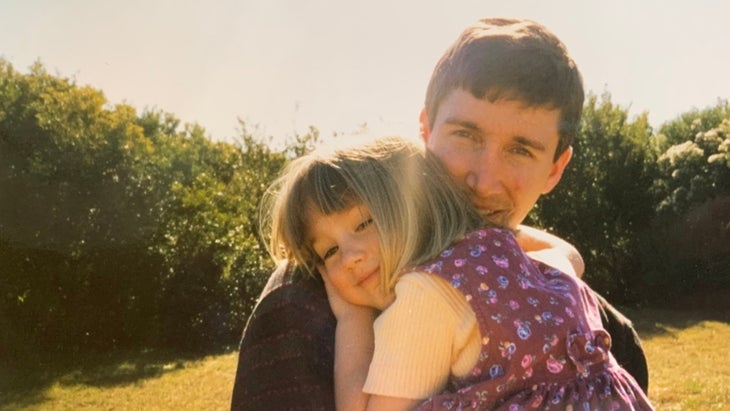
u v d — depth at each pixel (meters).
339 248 1.57
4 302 14.60
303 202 1.60
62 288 15.12
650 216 19.19
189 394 11.32
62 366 13.62
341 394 1.47
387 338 1.48
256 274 16.19
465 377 1.47
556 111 1.63
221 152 21.86
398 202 1.56
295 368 1.44
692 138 21.62
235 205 17.14
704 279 18.67
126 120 16.17
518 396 1.44
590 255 19.03
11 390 11.74
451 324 1.48
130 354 14.91
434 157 1.66
